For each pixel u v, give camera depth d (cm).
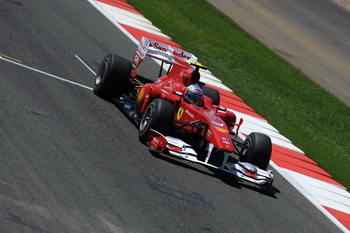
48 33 5562
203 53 7656
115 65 4122
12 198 2333
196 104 3775
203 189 3281
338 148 6406
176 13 9075
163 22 8212
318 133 6631
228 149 3384
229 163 3966
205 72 6838
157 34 7338
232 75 7344
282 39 9806
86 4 7362
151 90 3734
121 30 6838
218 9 10138
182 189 3152
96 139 3388
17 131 3033
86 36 6025
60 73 4497
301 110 7175
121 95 4250
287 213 3553
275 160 4741
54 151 2962
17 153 2766
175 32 7988
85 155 3075
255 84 7431
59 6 6794
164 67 6219
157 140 3459
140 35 6938
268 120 6141
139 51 4300
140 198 2816
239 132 5119
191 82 3881
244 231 2958
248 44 8975
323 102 7744
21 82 3897
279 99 7238
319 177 4809
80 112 3762
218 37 8769
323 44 10231
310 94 7862
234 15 10150
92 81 4644
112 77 4116
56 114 3544
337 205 4225
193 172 3491
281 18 10862
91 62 5209
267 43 9381
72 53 5234
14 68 4144
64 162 2873
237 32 9325
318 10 12169
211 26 9131
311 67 9000
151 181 3081
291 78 8206
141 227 2516
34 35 5294
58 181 2641
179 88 3872
